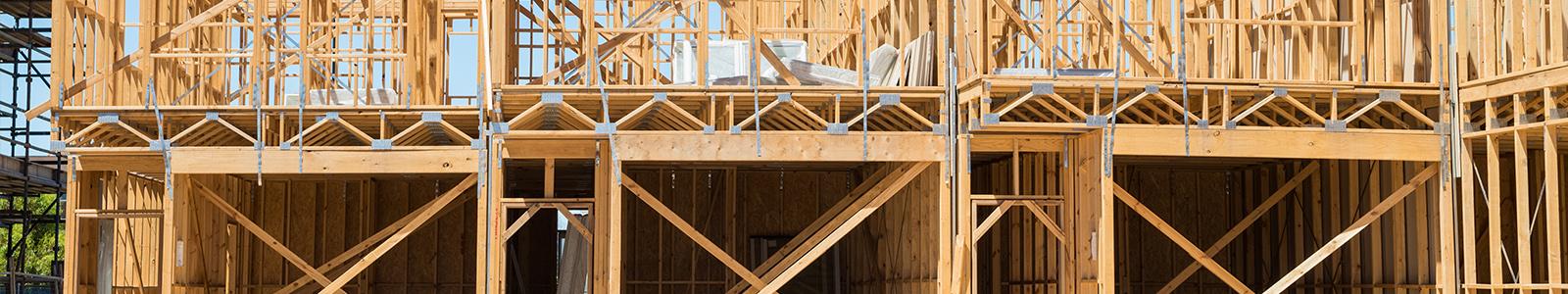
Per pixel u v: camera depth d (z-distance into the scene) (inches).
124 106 556.4
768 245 817.5
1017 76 504.4
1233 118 563.8
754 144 531.2
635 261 816.9
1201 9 655.1
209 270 653.3
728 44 574.6
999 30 661.3
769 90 530.6
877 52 575.2
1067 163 546.9
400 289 808.9
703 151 529.3
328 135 630.5
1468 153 518.3
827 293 819.4
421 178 779.4
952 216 538.3
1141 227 813.2
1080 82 507.8
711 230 820.0
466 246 816.9
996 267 727.7
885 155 534.9
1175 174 820.0
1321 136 518.9
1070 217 543.5
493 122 526.9
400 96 604.1
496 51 529.0
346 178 770.8
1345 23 528.4
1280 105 557.0
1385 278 591.2
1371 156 520.4
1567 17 502.9
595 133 526.3
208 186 638.5
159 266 691.4
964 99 529.0
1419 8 543.8
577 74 550.0
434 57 572.4
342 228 795.4
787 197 826.2
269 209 781.3
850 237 817.5
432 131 622.8
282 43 607.5
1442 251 526.0
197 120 569.3
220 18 675.4
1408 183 532.1
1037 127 512.7
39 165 1094.4
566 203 561.6
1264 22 522.9
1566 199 636.1
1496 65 508.4
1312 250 669.3
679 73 603.5
